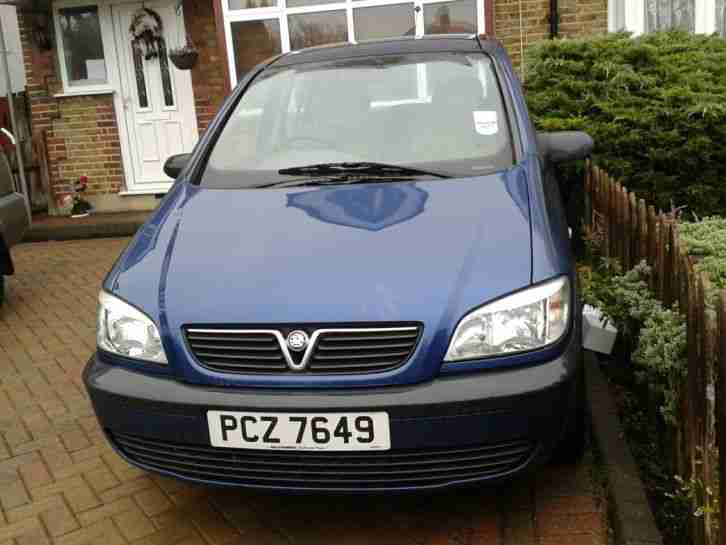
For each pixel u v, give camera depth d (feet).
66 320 20.26
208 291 9.55
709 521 8.35
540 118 19.56
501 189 10.94
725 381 7.56
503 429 8.83
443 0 28.12
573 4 27.78
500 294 9.05
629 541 8.99
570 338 9.41
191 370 9.26
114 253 27.73
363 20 28.84
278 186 11.94
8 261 20.35
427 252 9.57
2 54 34.45
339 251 9.77
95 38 32.78
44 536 10.69
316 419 8.83
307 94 13.76
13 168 34.19
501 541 9.89
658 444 11.55
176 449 9.53
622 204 14.37
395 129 12.78
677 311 10.57
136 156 33.55
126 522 10.89
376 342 8.93
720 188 19.16
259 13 29.35
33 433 13.76
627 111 18.94
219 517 10.83
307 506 10.90
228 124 13.60
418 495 10.91
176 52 30.25
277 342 9.05
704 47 21.42
